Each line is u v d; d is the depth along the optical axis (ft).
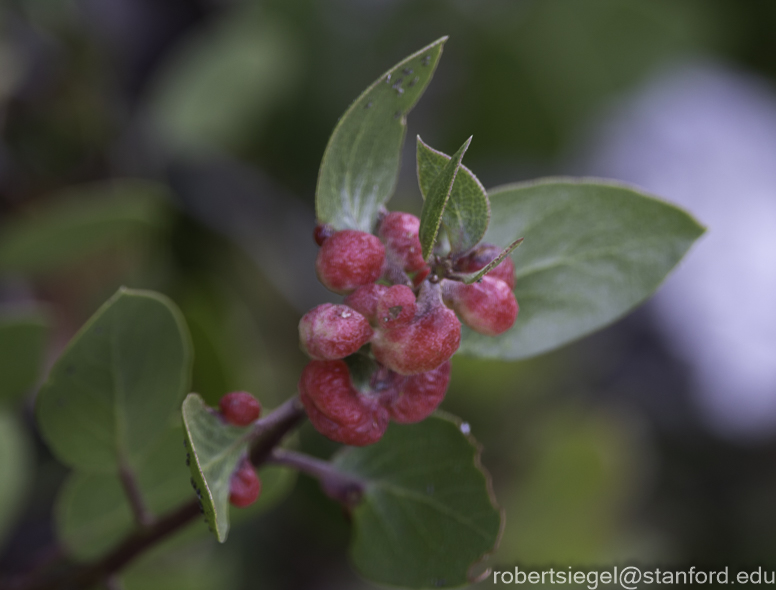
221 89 1.51
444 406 1.54
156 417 0.93
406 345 0.77
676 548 1.68
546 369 1.64
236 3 1.58
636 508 1.71
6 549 1.26
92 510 1.00
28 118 1.38
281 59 1.54
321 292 1.57
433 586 0.88
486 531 0.86
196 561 1.24
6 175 1.35
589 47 1.52
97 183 1.43
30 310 1.28
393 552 0.89
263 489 0.97
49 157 1.40
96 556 0.99
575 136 1.59
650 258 0.90
